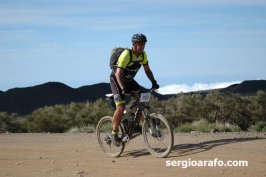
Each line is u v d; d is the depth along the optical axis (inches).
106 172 295.6
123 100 341.1
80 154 361.7
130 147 382.3
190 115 899.4
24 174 295.9
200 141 396.5
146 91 347.6
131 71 334.6
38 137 493.7
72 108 1121.4
